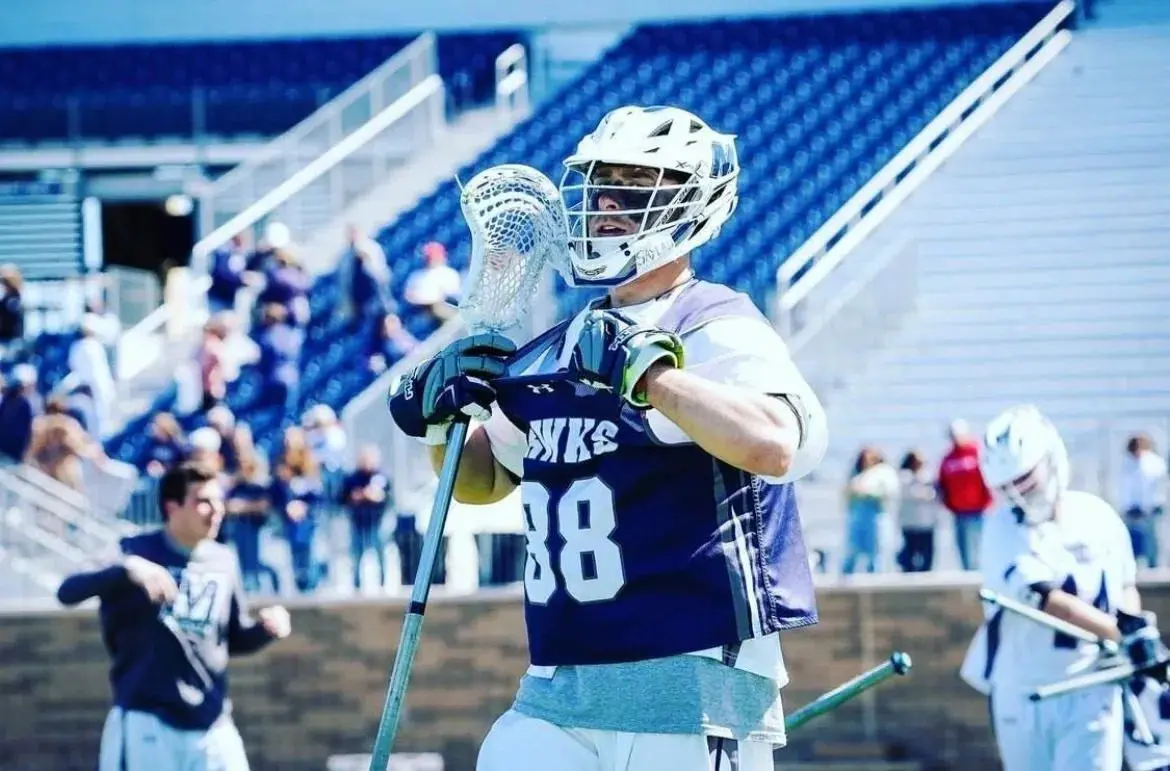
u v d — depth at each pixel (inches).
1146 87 1182.9
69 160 1299.2
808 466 240.1
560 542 241.0
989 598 431.5
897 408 990.4
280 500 792.9
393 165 1186.0
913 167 1197.1
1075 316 1044.5
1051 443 435.5
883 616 751.7
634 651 236.2
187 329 1083.3
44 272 1291.8
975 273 1072.8
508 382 247.6
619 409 239.0
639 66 1290.6
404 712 759.1
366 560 796.0
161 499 448.1
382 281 1015.0
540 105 1266.0
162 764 439.2
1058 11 1230.9
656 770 235.3
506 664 759.1
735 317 239.8
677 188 243.9
